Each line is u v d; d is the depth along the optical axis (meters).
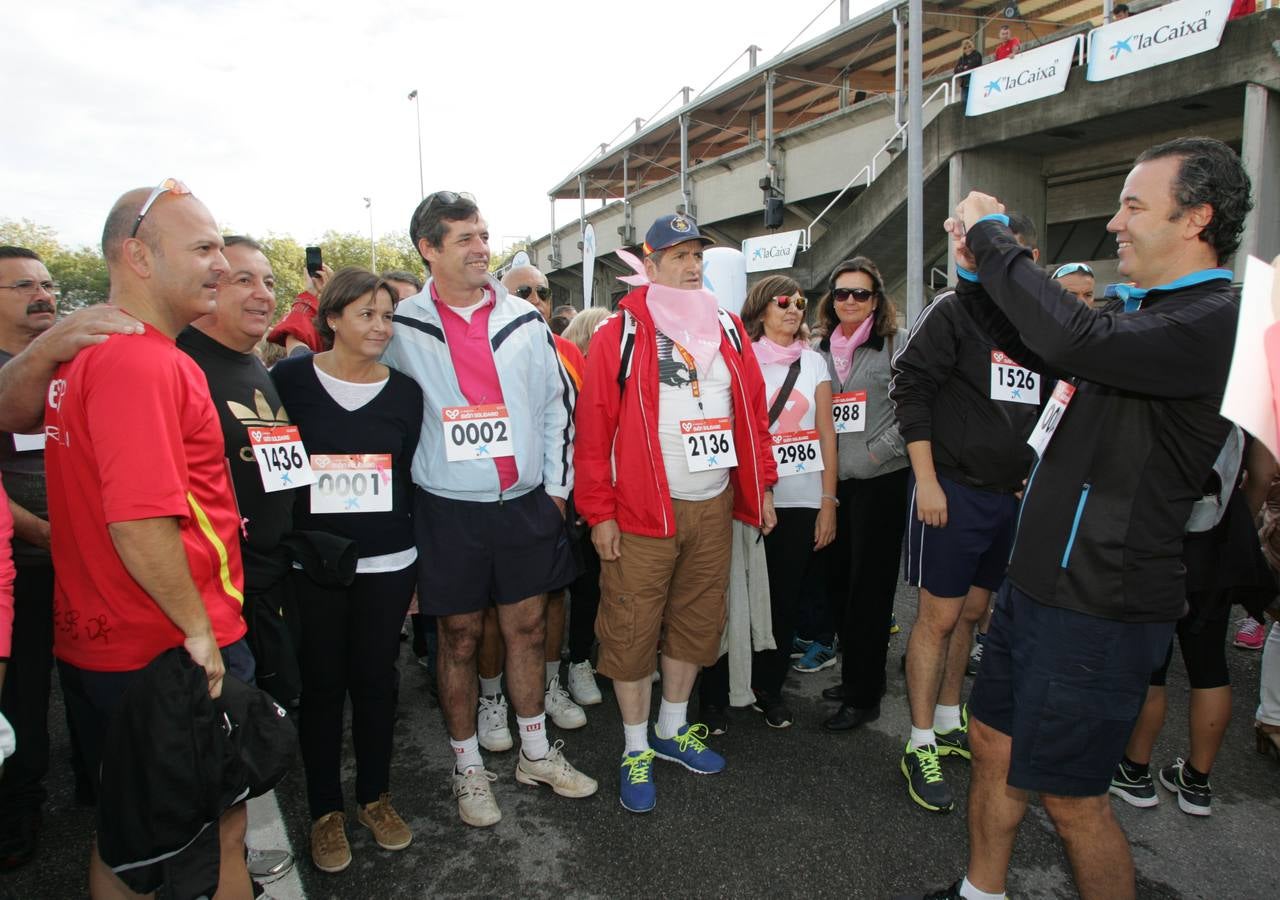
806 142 15.11
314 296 4.53
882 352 3.23
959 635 2.95
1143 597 1.57
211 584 1.73
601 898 2.16
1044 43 10.10
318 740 2.31
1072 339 1.47
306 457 2.23
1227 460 2.12
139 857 1.48
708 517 2.69
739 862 2.31
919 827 2.48
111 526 1.48
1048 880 2.23
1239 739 3.00
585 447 2.63
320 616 2.25
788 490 3.10
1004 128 10.01
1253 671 3.61
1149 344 1.43
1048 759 1.67
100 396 1.52
